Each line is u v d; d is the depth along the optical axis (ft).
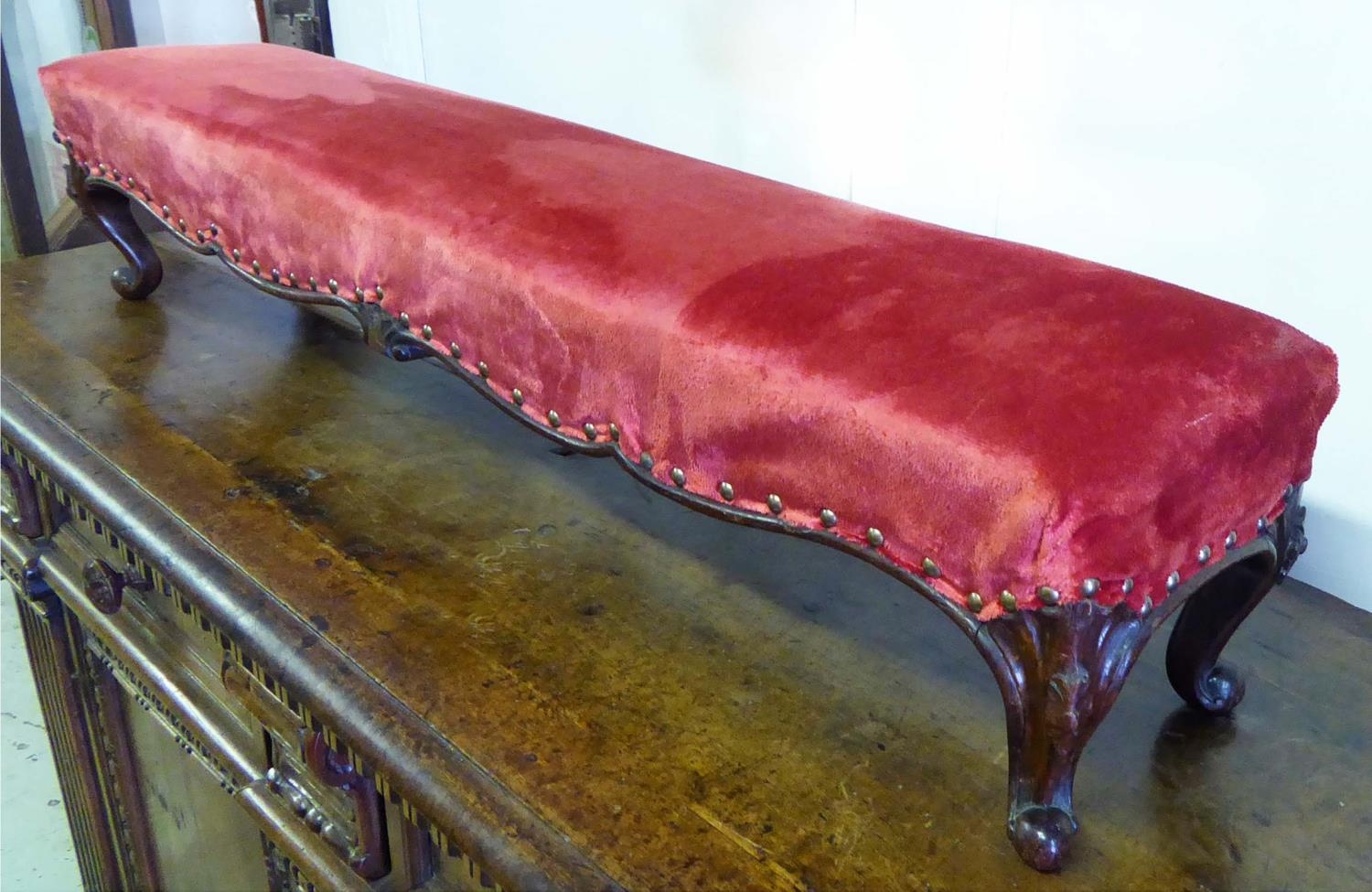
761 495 1.78
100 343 3.28
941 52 2.65
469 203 2.20
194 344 3.31
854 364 1.65
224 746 2.68
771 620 2.21
